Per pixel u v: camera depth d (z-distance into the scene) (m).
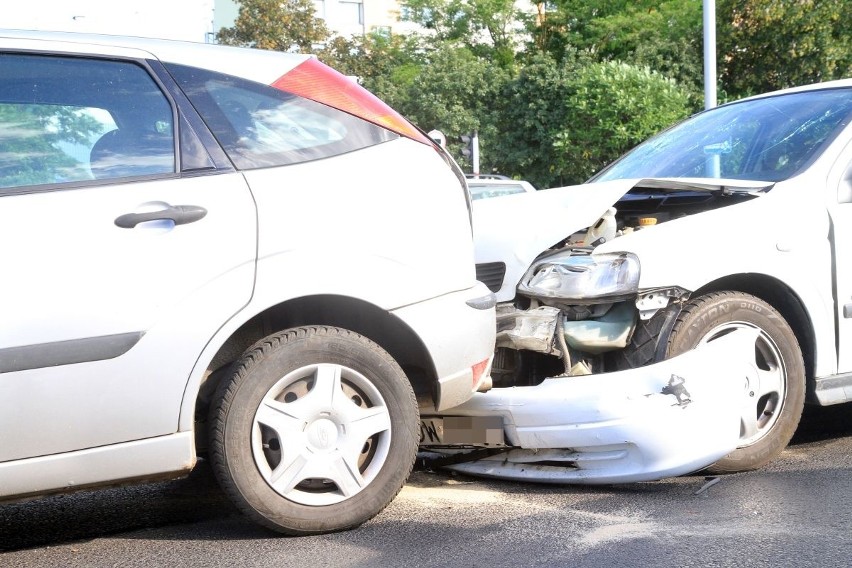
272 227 3.54
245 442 3.51
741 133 5.52
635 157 6.08
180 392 3.39
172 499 4.47
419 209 3.80
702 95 29.39
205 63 3.72
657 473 4.05
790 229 4.67
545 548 3.41
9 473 3.21
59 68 3.52
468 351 3.86
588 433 4.07
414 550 3.43
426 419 4.29
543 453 4.29
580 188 4.89
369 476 3.68
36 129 3.43
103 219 3.37
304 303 3.67
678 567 3.17
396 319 3.71
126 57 3.62
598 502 4.04
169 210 3.43
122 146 3.52
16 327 3.20
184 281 3.40
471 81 31.69
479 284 3.98
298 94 3.80
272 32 35.97
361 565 3.29
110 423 3.31
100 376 3.29
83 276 3.29
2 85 3.43
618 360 4.50
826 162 4.94
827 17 27.45
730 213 4.64
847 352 4.79
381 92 33.81
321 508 3.61
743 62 29.59
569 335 4.42
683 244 4.46
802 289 4.66
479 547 3.44
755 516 3.75
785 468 4.59
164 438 3.39
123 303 3.32
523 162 31.08
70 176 3.42
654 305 4.39
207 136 3.61
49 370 3.23
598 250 4.45
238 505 3.53
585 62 30.86
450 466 4.57
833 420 5.78
